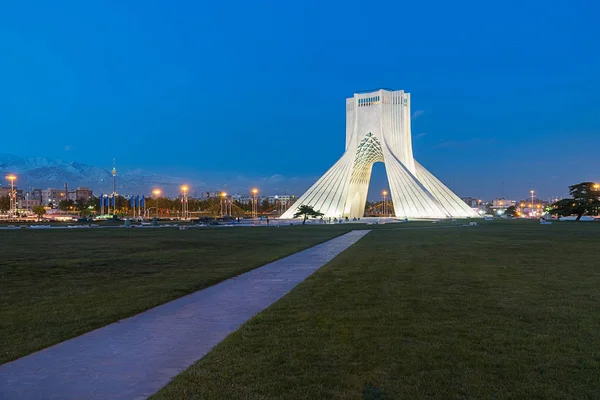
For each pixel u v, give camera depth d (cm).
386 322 797
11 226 5500
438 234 3706
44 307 940
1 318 843
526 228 4806
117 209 15488
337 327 763
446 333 726
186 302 1002
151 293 1097
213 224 6194
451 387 518
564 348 652
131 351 650
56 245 2619
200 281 1277
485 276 1347
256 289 1162
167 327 784
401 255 1991
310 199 9175
